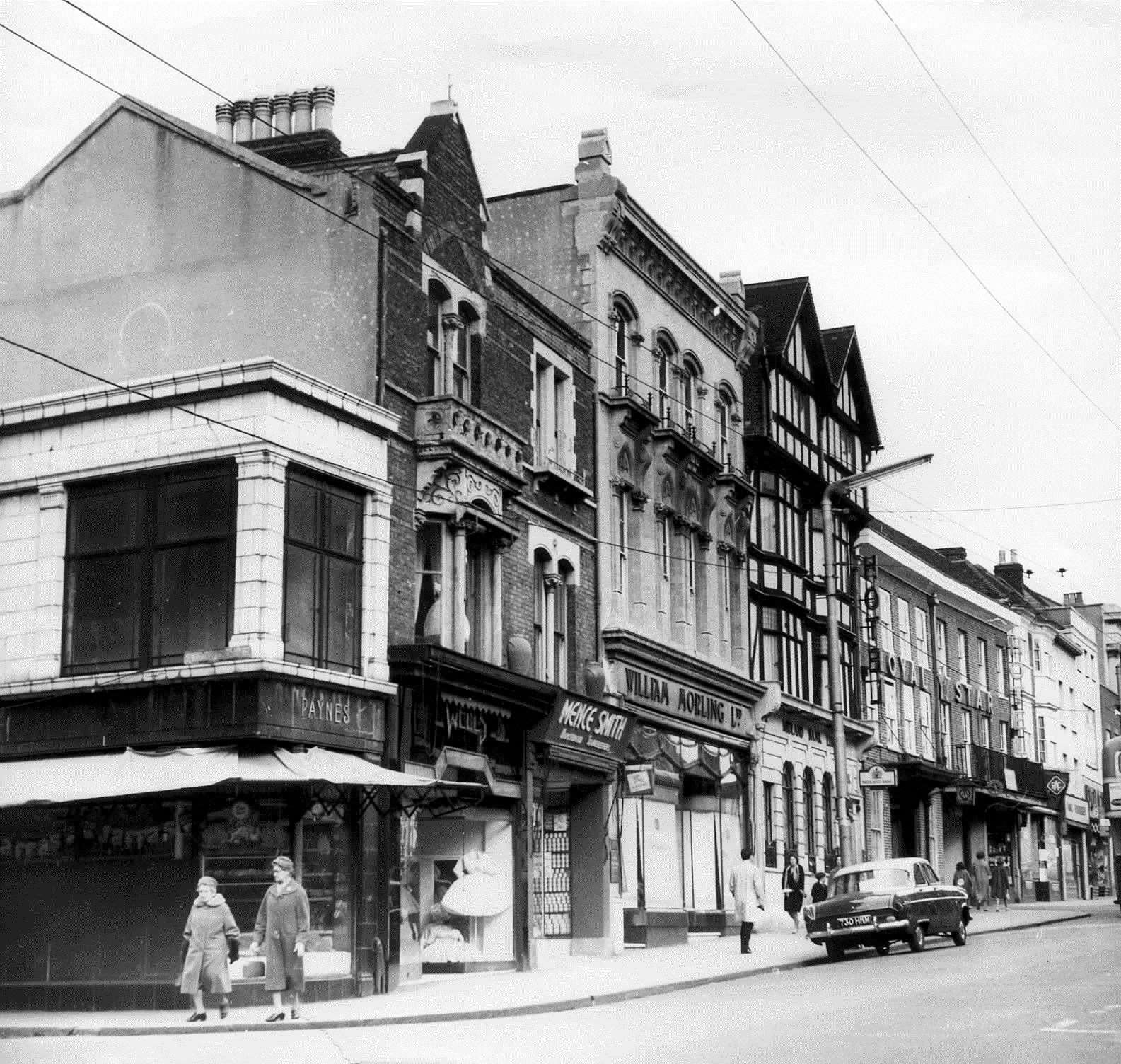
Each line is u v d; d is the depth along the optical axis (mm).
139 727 18656
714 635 33562
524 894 23250
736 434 36156
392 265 21438
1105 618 86688
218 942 16406
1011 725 59844
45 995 18344
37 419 20047
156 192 22641
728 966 23250
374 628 20219
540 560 26344
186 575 18953
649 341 31594
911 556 49656
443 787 19844
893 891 25422
